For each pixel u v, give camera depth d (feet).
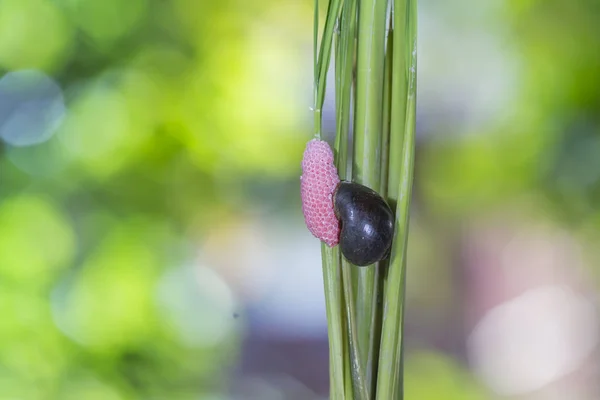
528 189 6.38
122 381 5.31
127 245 5.49
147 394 5.37
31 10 5.35
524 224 6.48
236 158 6.09
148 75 5.71
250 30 6.06
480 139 6.49
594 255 6.29
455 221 6.71
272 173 6.25
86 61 5.58
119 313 5.32
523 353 6.48
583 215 6.20
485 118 6.49
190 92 5.88
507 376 6.41
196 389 5.59
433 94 6.60
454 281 6.73
